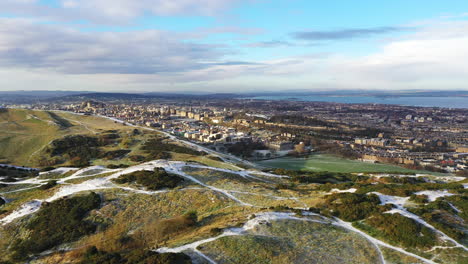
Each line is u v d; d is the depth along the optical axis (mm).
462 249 45656
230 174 111125
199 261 42062
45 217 68688
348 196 71500
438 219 55500
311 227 55312
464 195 68500
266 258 43469
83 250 53812
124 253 51031
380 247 48531
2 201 84375
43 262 52031
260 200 79438
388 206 62250
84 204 73188
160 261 40281
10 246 59656
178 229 60938
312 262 43219
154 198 77812
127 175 93688
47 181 104688
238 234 50969
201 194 81312
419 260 44156
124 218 67562
